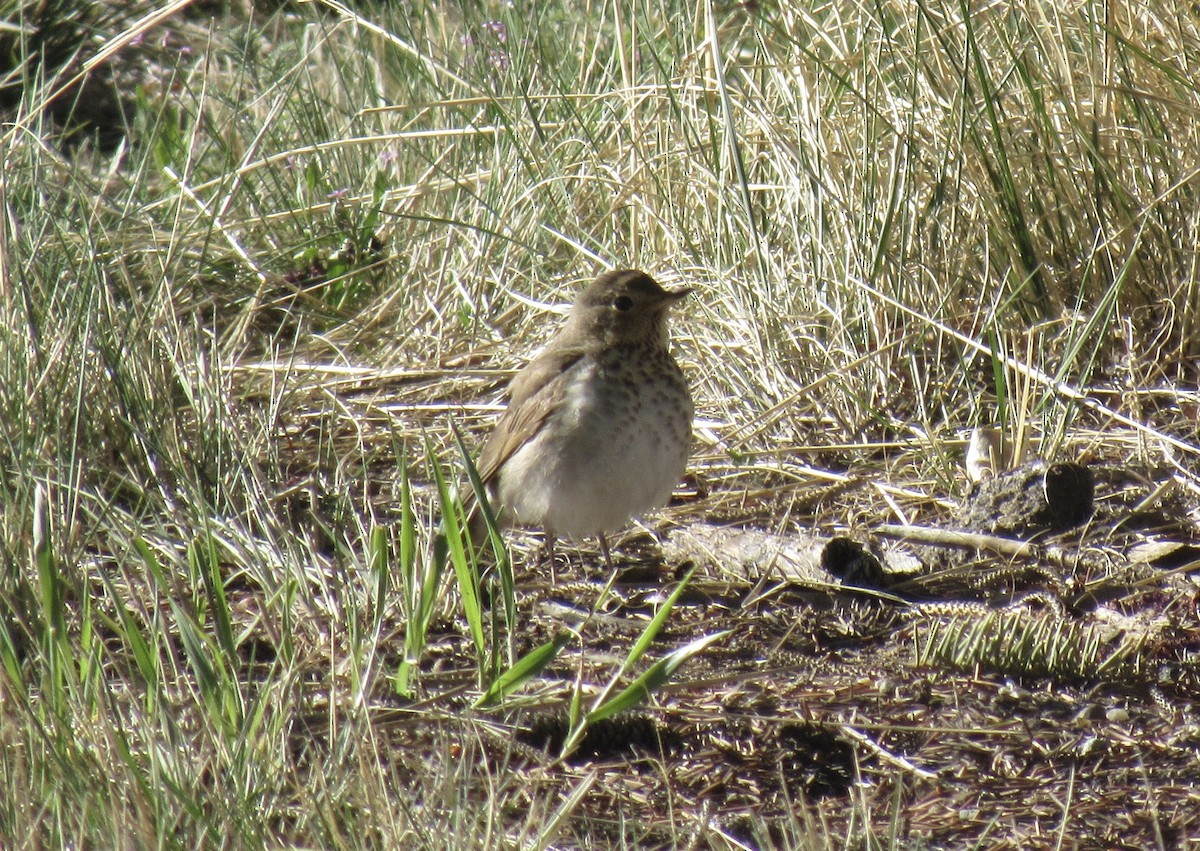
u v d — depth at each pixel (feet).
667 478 32.91
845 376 39.14
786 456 37.68
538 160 48.78
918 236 40.47
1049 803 22.63
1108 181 40.16
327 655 26.37
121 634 23.89
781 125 43.32
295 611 28.04
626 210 47.03
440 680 26.27
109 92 65.98
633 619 29.81
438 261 48.24
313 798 19.56
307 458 37.27
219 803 19.12
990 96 39.70
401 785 21.56
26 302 33.73
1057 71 41.22
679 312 42.88
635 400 32.12
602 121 49.32
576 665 27.50
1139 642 27.68
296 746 23.30
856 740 24.63
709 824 21.89
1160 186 40.47
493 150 50.55
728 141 42.98
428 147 52.70
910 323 39.81
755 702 25.99
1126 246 40.27
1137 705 25.75
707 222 43.45
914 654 27.91
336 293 48.24
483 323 45.27
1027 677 26.81
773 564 30.81
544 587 31.91
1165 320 40.09
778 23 44.91
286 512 32.78
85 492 28.86
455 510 27.45
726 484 36.83
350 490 34.58
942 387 39.09
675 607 30.48
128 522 30.48
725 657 27.99
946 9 42.04
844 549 31.45
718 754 24.13
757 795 22.91
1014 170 40.88
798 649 28.32
